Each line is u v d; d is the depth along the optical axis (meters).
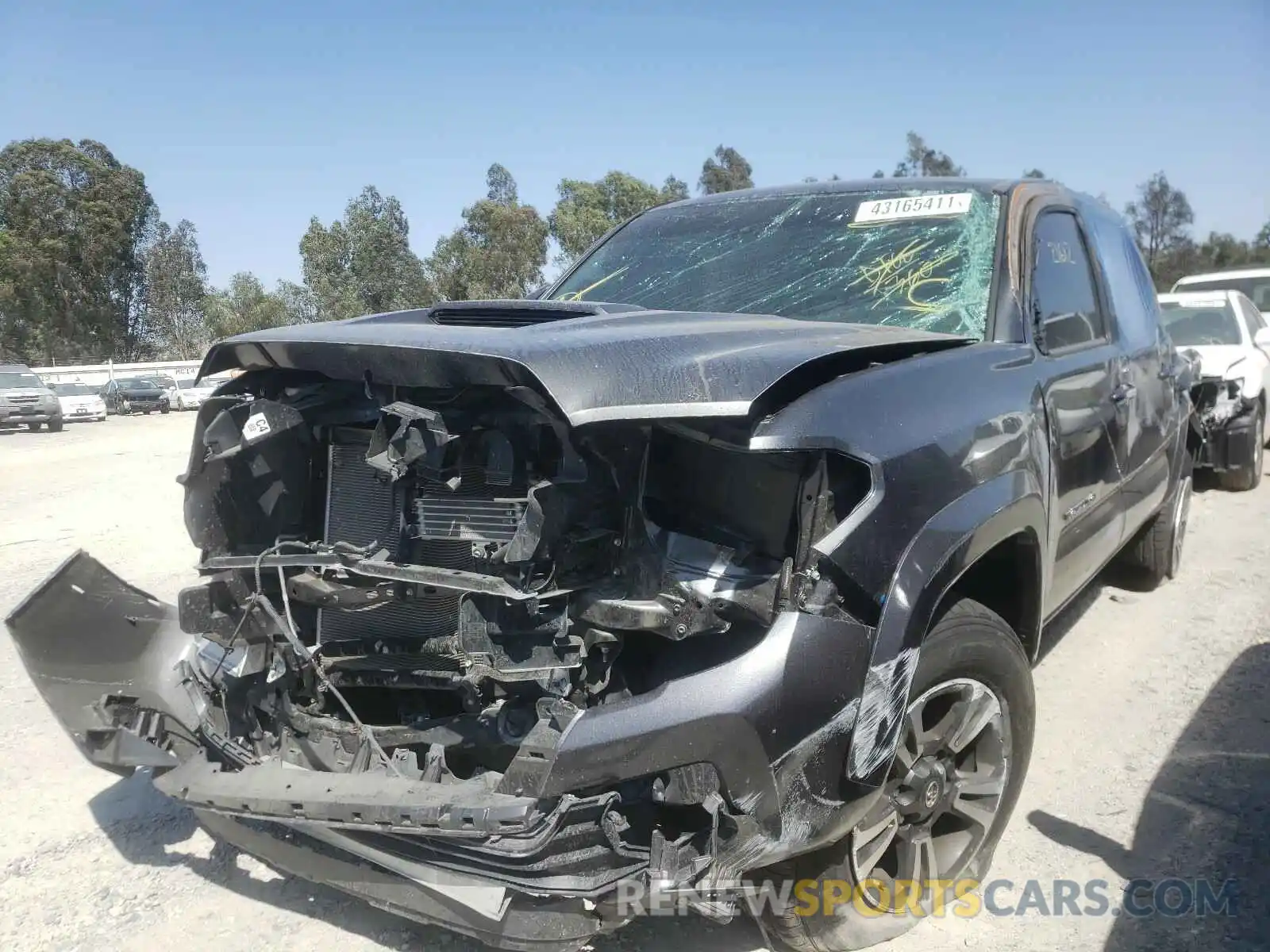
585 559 2.26
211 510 2.81
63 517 9.84
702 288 3.82
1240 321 9.66
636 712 2.10
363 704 2.68
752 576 2.27
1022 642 3.14
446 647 2.42
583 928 2.15
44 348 63.38
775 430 2.27
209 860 3.37
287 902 3.11
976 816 2.85
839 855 2.48
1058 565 3.44
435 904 2.28
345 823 2.24
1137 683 4.57
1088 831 3.38
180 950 2.88
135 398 35.34
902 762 2.57
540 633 2.22
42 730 4.45
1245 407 8.55
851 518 2.29
